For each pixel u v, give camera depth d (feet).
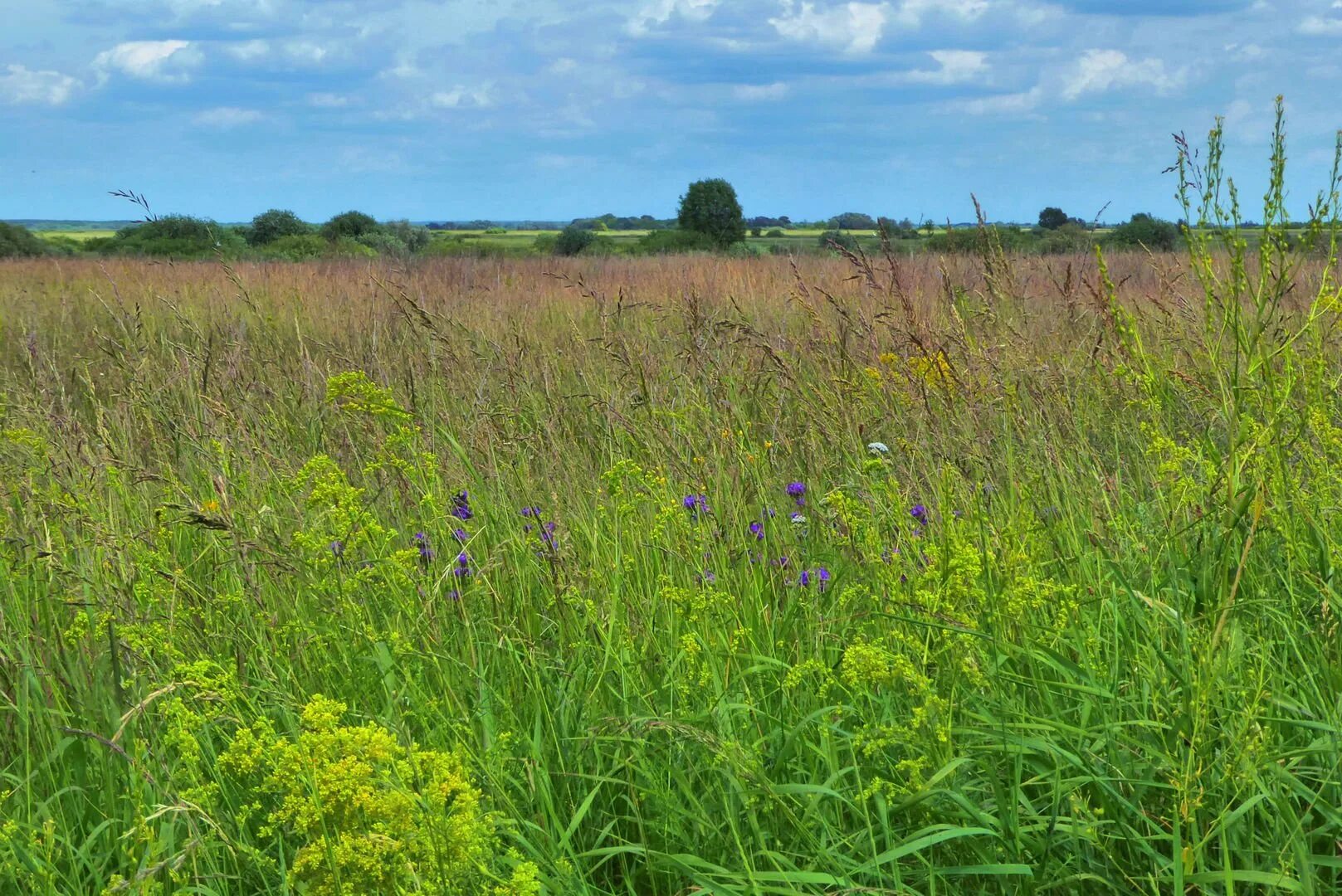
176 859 6.24
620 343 20.33
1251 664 8.65
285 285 44.96
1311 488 10.43
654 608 10.19
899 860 7.31
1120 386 15.14
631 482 13.48
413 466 12.06
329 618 9.82
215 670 8.16
